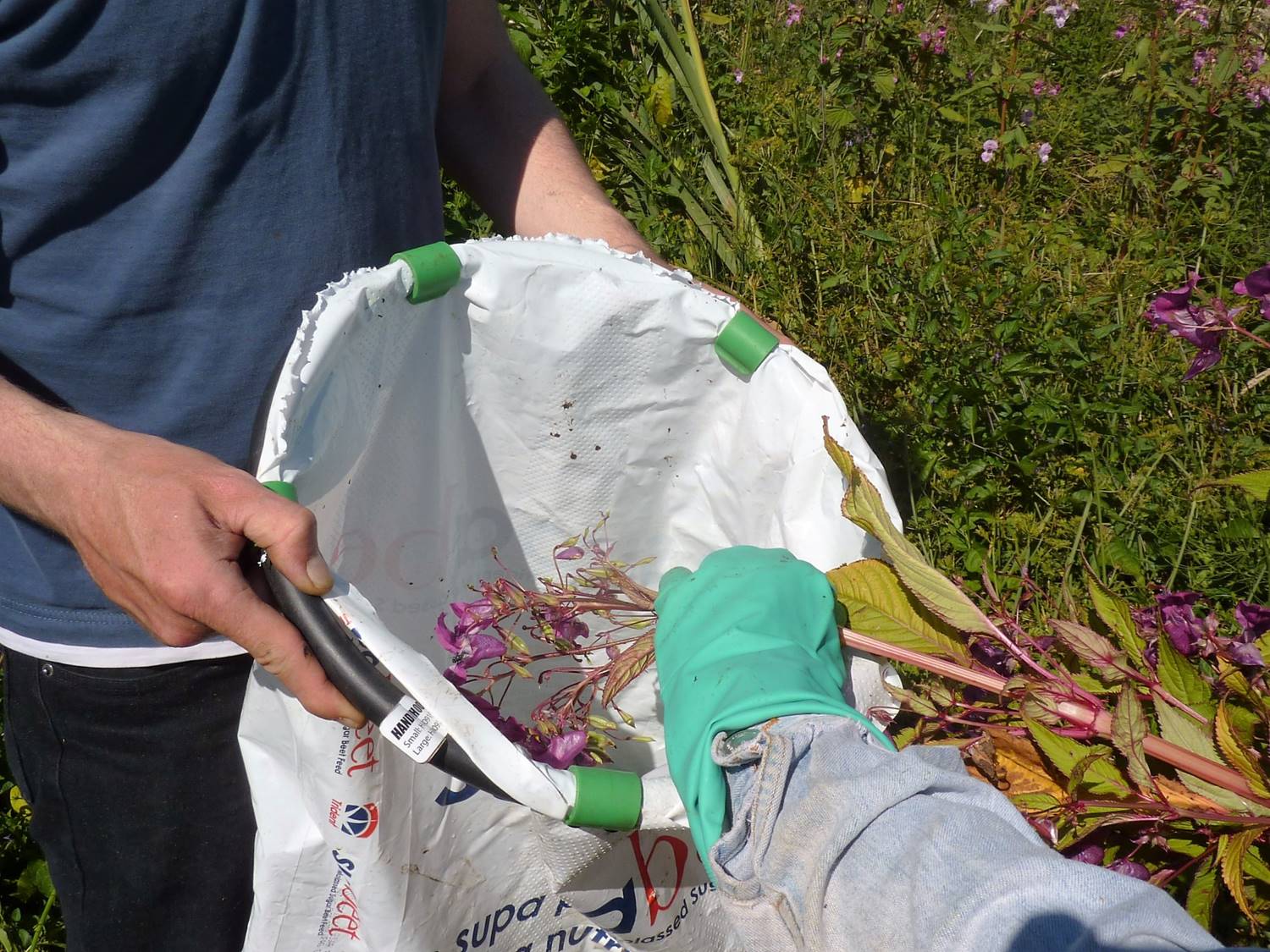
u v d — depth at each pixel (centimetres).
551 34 394
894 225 345
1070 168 411
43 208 125
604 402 136
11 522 137
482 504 147
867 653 125
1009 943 69
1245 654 131
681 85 389
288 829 106
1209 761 122
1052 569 223
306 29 129
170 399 136
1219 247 342
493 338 130
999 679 127
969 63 448
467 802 108
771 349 129
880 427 263
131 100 121
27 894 201
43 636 141
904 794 81
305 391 104
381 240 146
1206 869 123
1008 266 316
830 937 79
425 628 147
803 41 501
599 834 111
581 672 144
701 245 345
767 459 134
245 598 91
